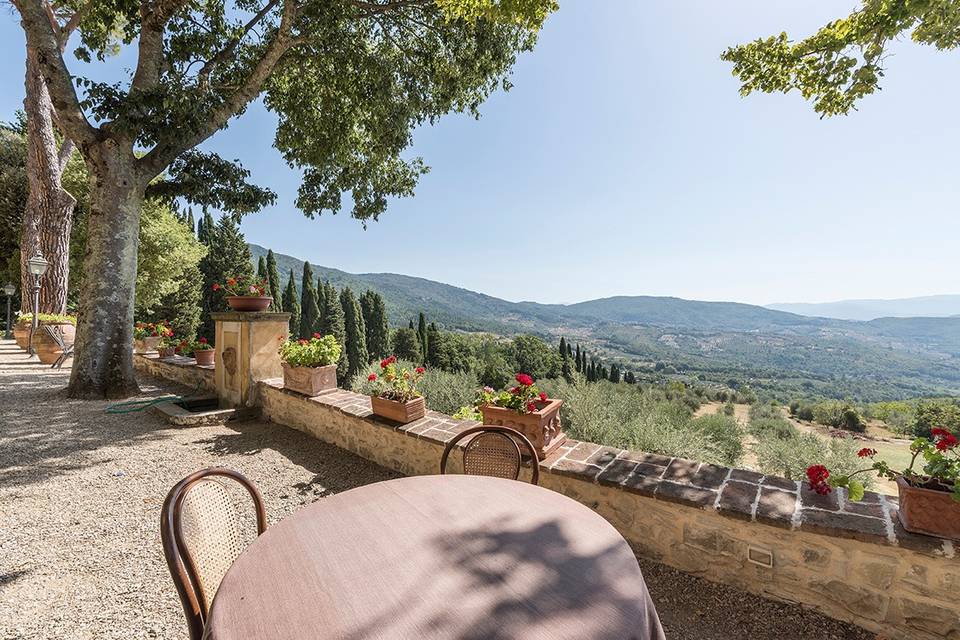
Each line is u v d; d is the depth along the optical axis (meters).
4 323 16.91
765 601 1.84
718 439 7.06
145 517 2.53
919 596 1.58
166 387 6.11
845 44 3.51
